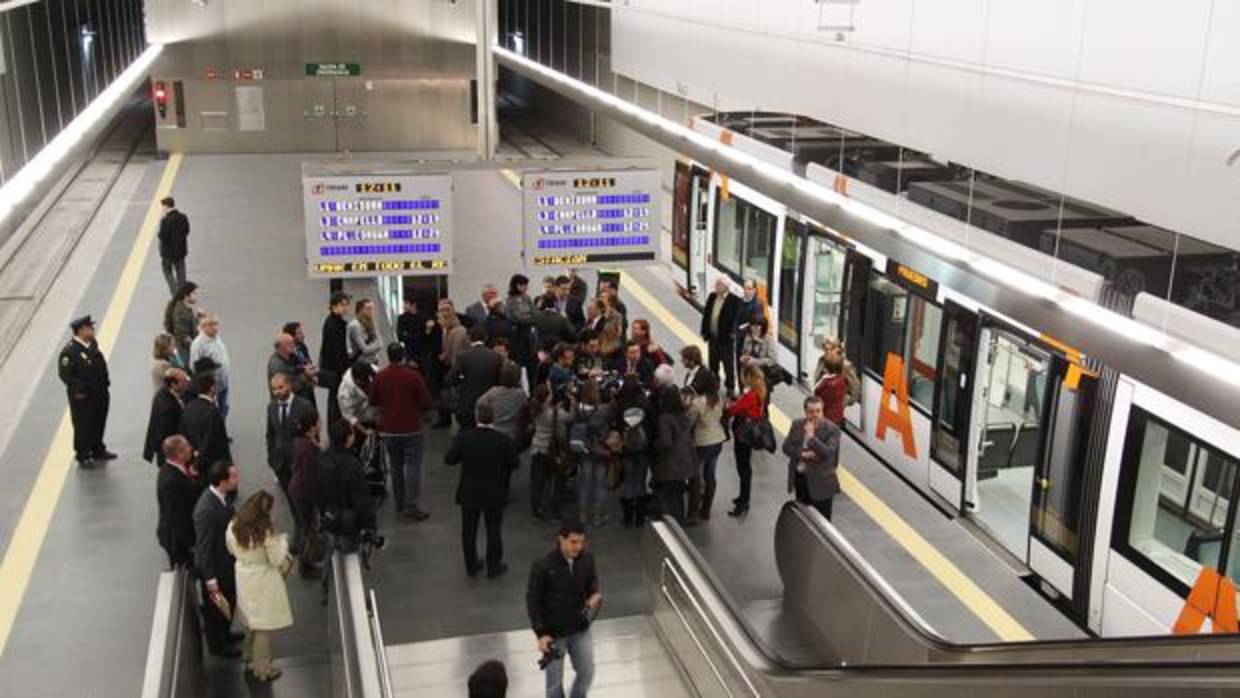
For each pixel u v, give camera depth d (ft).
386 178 39.70
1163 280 28.30
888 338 40.55
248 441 39.99
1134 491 27.63
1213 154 20.80
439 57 99.76
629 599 30.96
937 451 36.76
